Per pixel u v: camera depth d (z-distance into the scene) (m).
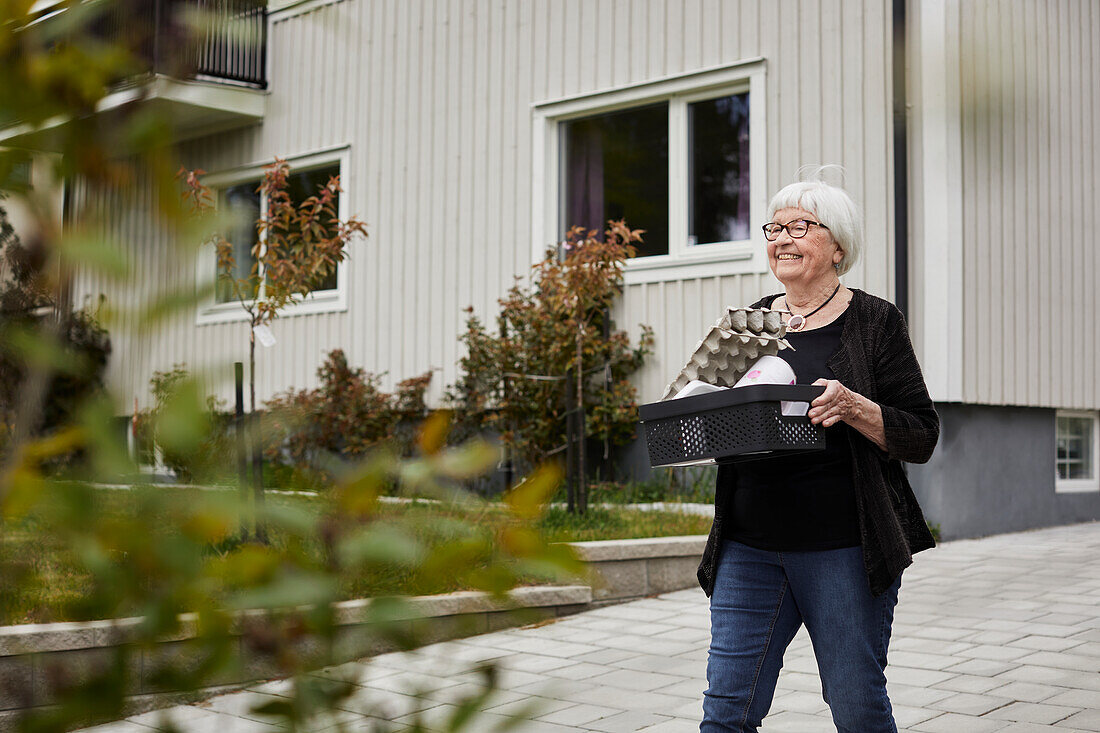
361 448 9.55
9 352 0.57
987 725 3.78
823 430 2.42
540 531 0.74
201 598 0.64
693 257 8.98
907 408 2.56
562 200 9.90
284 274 6.46
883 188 8.13
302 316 11.43
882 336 2.60
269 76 11.44
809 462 2.50
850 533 2.47
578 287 7.87
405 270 10.73
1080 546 7.79
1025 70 8.88
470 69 10.38
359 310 11.03
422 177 10.66
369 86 11.05
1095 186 9.70
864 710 2.45
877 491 2.46
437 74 10.60
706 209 9.08
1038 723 3.78
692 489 8.67
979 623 5.35
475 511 0.76
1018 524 8.76
